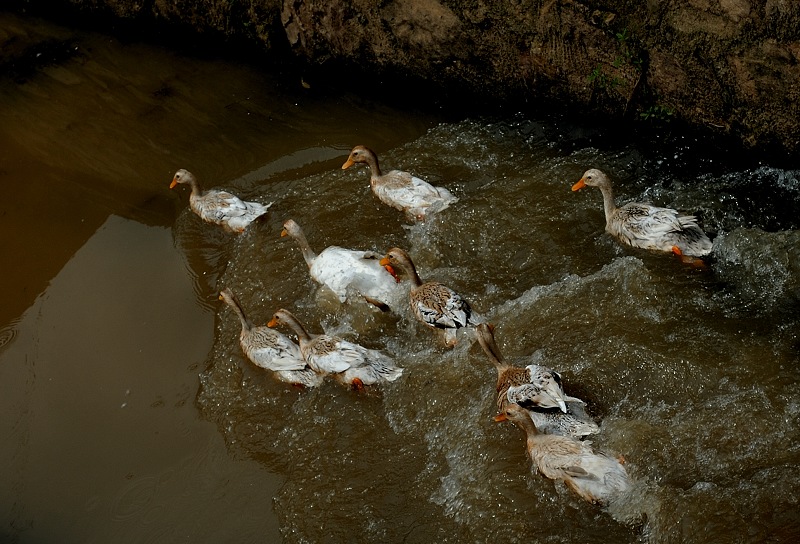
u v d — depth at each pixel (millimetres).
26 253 9656
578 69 9695
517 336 7789
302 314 8516
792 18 8086
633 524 6117
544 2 9430
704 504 6121
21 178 10648
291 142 10820
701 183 9117
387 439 7207
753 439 6535
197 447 7457
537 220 9023
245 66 12250
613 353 7430
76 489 7223
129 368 8266
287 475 7098
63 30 13344
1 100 11961
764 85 8586
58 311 8945
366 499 6762
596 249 8609
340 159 10445
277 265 9094
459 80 10672
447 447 7023
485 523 6391
